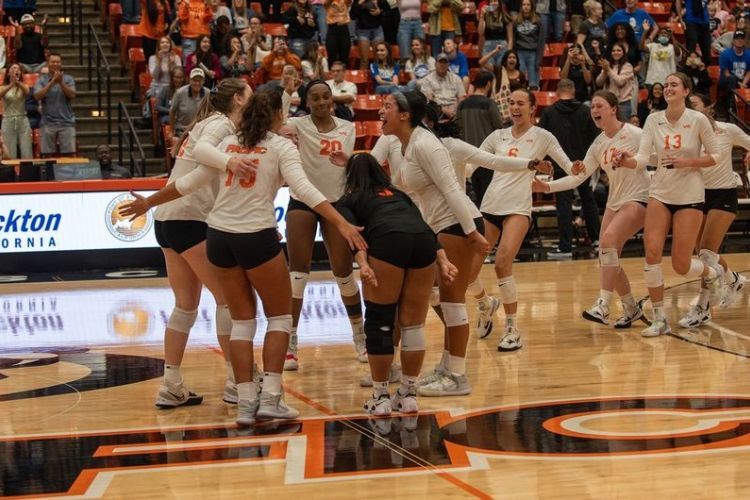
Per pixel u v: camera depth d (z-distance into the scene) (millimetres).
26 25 18906
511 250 9242
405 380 7055
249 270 6613
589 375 8148
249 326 6809
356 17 19750
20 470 5820
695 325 10242
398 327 7930
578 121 15609
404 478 5547
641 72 20328
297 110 16516
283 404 6895
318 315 11500
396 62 19984
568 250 16141
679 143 9484
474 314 11344
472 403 7281
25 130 17219
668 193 9633
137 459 6004
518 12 20016
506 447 6117
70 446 6312
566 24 22141
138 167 18031
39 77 17547
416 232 6711
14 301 12781
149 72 19141
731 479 5434
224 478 5617
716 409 6965
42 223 15133
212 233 6598
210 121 6988
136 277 14648
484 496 5223
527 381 7977
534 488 5340
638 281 13406
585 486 5359
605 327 10320
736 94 20469
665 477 5488
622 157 9391
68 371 8719
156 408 7316
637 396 7398
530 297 12266
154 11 19516
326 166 8547
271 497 5281
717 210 10234
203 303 12828
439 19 19797
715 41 23203
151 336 10367
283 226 15461
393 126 7254
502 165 7941
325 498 5250
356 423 6773
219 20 18750
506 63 18203
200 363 8961
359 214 6816
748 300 11875
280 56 17453
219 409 7250
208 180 6695
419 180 7336
